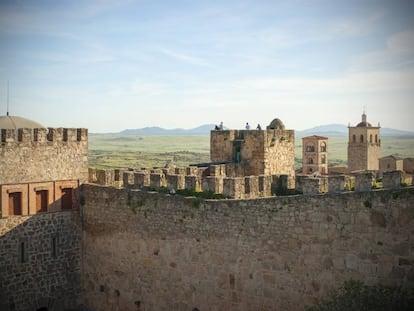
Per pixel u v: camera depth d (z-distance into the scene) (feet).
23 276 135.13
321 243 99.55
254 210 108.06
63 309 142.61
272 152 172.96
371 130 547.90
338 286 97.86
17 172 133.49
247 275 109.91
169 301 124.16
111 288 137.59
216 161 181.06
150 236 127.24
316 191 103.71
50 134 139.85
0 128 142.41
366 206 94.07
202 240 116.78
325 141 535.60
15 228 133.49
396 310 89.76
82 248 145.28
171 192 127.44
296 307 103.30
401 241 90.84
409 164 465.88
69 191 143.64
